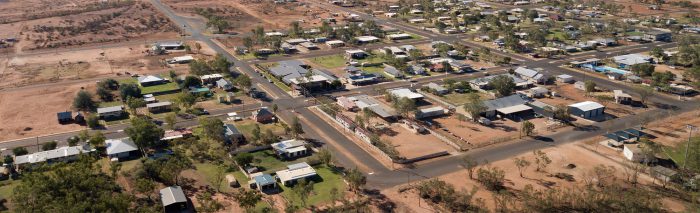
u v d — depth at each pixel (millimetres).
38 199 86312
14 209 88000
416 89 171250
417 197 95875
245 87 166750
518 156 114938
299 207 92250
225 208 91688
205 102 157000
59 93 166125
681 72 188250
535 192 94688
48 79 182500
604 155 114625
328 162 109562
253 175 103625
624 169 106750
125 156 115750
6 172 106688
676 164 108688
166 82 178625
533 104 147750
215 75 181125
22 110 149250
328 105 151000
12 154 118125
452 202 92812
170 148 120438
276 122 139375
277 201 94750
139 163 107188
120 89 159625
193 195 96938
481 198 95000
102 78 184375
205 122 126750
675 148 117438
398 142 124562
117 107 146500
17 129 134125
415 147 121188
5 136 129250
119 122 139875
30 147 122625
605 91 165625
